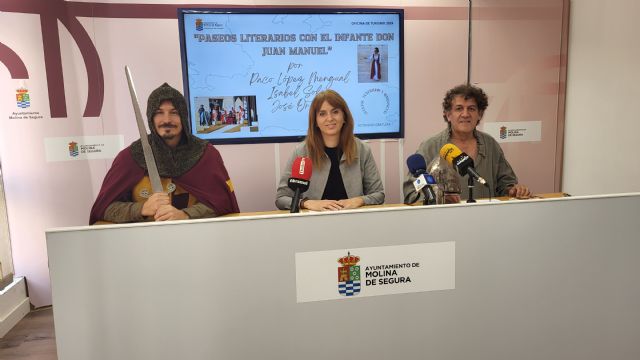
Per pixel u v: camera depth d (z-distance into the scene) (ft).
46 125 10.59
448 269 4.21
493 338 4.39
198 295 3.96
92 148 11.28
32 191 10.58
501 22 12.92
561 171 13.82
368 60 12.55
